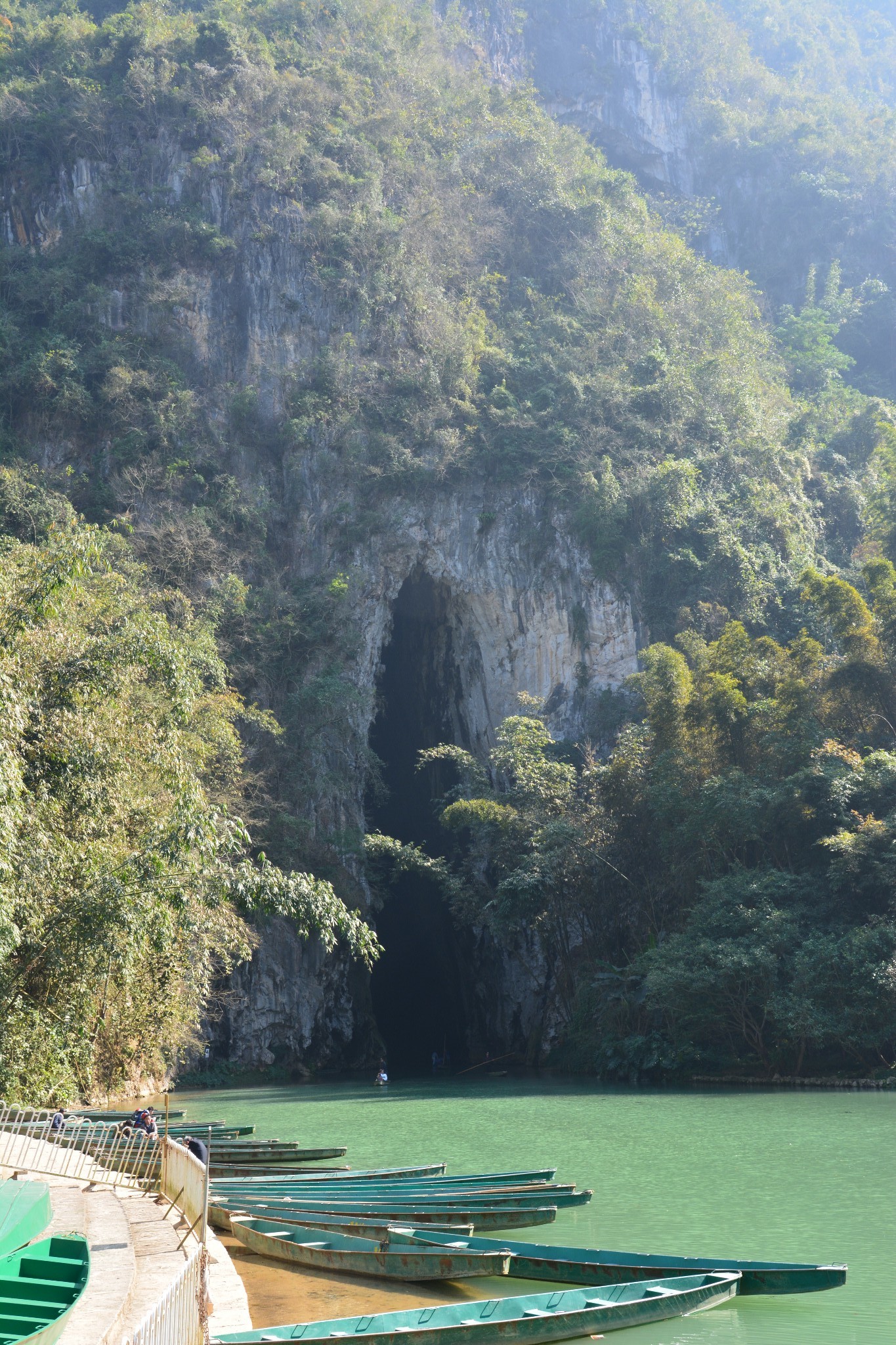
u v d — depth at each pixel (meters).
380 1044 53.53
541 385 62.25
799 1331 8.93
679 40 114.31
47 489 52.47
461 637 59.31
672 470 55.72
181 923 22.23
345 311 63.06
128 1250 8.42
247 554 55.81
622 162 107.19
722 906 34.59
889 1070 29.55
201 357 61.88
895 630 37.03
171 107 68.44
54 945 18.95
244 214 64.62
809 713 37.84
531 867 41.38
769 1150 18.64
